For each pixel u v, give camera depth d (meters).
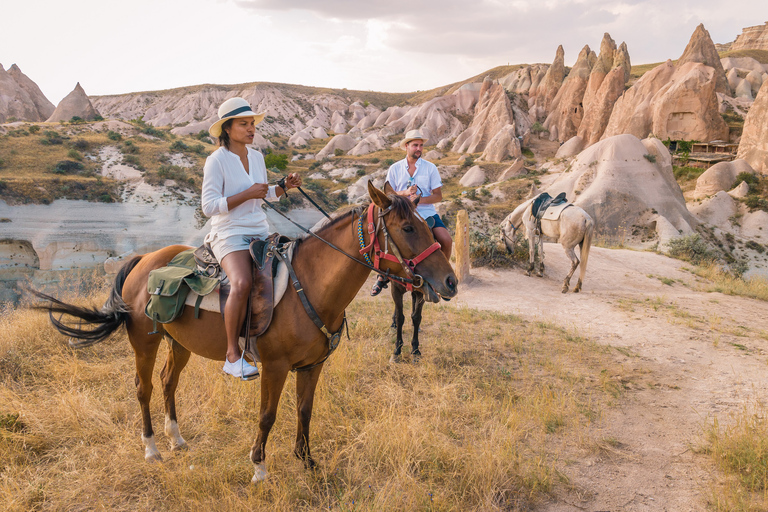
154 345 3.78
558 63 111.56
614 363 6.47
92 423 4.25
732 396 5.40
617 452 4.18
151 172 61.62
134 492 3.50
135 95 168.88
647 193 51.19
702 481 3.77
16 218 48.53
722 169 57.16
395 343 6.81
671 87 76.69
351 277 3.30
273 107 147.50
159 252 3.95
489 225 58.72
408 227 3.06
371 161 94.50
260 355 3.28
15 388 4.89
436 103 123.62
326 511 3.28
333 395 4.95
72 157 61.91
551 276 13.05
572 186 55.81
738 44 182.12
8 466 3.56
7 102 115.19
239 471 3.70
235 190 3.34
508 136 87.69
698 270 14.86
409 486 3.48
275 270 3.34
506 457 3.84
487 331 7.64
